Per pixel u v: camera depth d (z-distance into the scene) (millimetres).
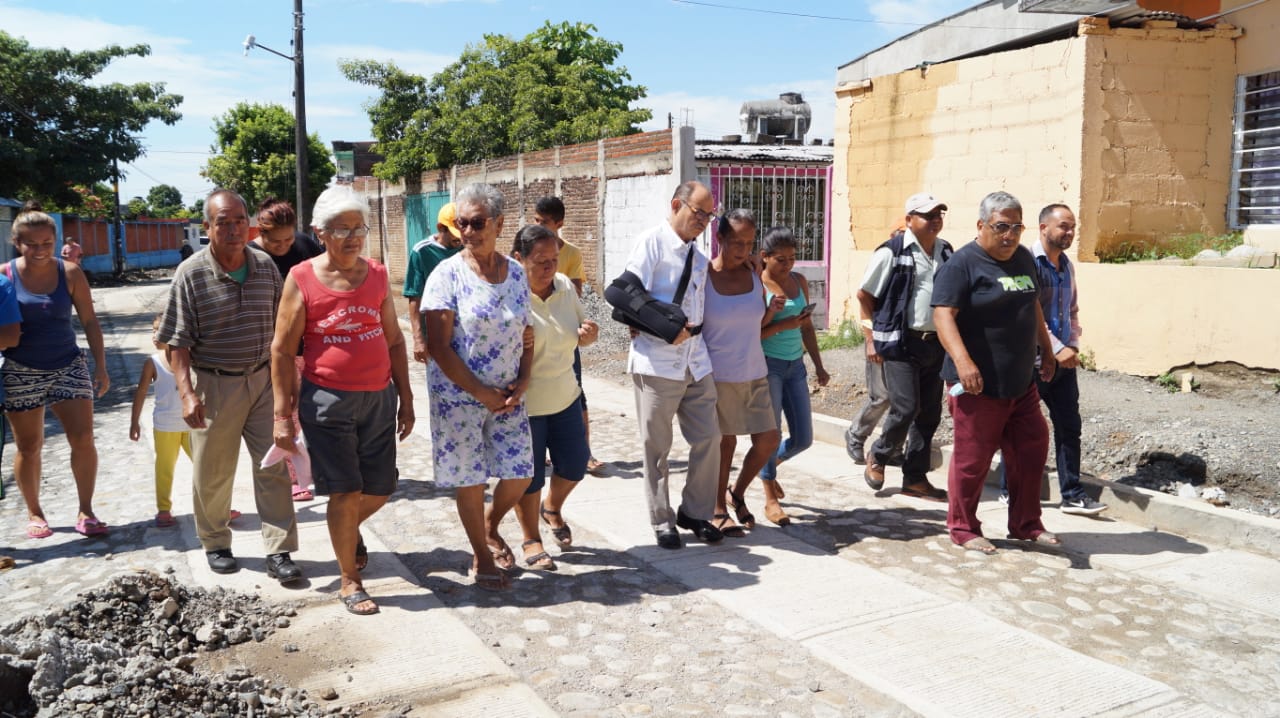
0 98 29062
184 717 3338
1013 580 4938
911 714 3568
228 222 4680
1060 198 9125
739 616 4477
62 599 4703
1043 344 5605
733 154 14062
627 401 10305
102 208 47844
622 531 5750
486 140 26000
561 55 33562
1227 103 9086
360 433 4566
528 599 4684
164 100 32156
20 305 5410
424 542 5535
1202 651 4098
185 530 5734
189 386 4738
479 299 4562
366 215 4398
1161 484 6328
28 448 5613
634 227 15648
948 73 10344
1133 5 8875
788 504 6348
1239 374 7742
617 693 3725
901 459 7125
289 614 4426
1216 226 9250
